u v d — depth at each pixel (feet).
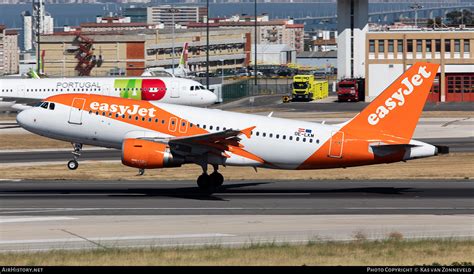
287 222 469.57
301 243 412.77
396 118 565.12
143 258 370.53
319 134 567.18
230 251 386.52
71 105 589.73
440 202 538.06
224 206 521.24
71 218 478.18
